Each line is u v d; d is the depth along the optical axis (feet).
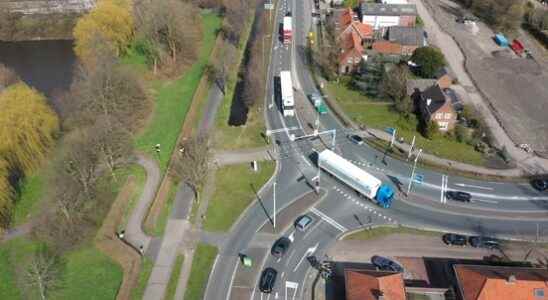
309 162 332.19
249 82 409.69
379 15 506.89
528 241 272.31
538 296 217.15
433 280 248.73
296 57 461.37
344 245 269.64
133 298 240.32
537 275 228.22
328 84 420.36
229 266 258.16
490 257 262.26
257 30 509.76
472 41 496.23
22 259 259.80
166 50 462.19
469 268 236.02
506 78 429.79
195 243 271.49
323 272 251.80
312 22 530.27
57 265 256.73
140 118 377.91
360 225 282.56
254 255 264.31
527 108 388.78
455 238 269.03
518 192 305.53
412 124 366.84
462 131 347.77
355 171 297.12
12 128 304.09
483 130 353.92
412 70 431.84
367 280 226.58
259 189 308.81
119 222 285.84
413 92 381.19
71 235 271.90
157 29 445.78
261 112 384.88
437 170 323.78
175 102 401.29
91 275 252.01
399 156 335.26
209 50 483.92
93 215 286.46
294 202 298.56
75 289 244.22
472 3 557.33
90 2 556.10
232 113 386.73
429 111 350.43
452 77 426.10
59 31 537.65
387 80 391.04
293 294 243.60
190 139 343.87
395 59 444.55
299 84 420.36
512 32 517.55
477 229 279.90
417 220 286.05
